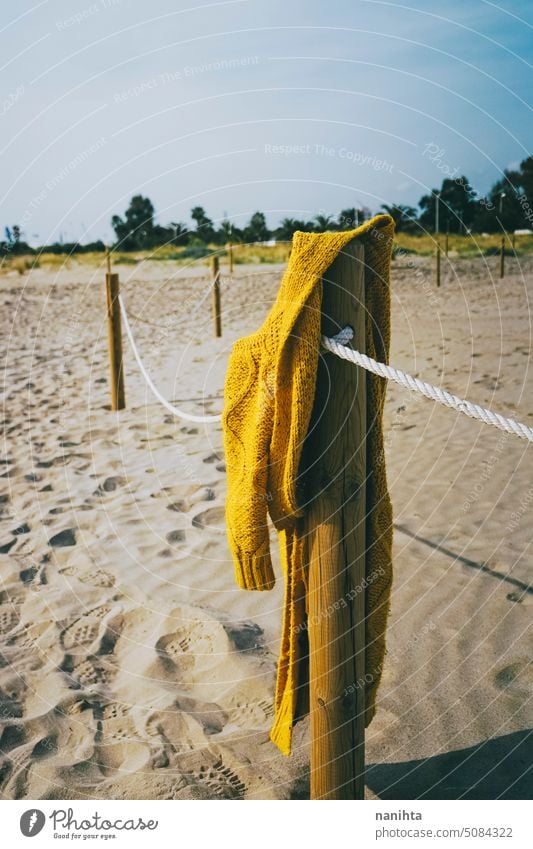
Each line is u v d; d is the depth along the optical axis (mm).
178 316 11164
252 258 17422
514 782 2184
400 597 3160
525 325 9281
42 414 6293
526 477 4375
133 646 2982
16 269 17688
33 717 2549
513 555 3461
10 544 3887
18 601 3338
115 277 6148
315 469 1630
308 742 2400
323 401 1599
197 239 19031
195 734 2453
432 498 4145
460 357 7543
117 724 2525
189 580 3451
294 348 1529
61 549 3818
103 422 5965
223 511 4191
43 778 2271
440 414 5656
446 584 3238
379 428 1729
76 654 2932
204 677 2764
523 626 2904
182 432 5625
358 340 1574
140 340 9570
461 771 2234
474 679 2625
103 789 2223
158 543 3834
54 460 5121
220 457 5055
